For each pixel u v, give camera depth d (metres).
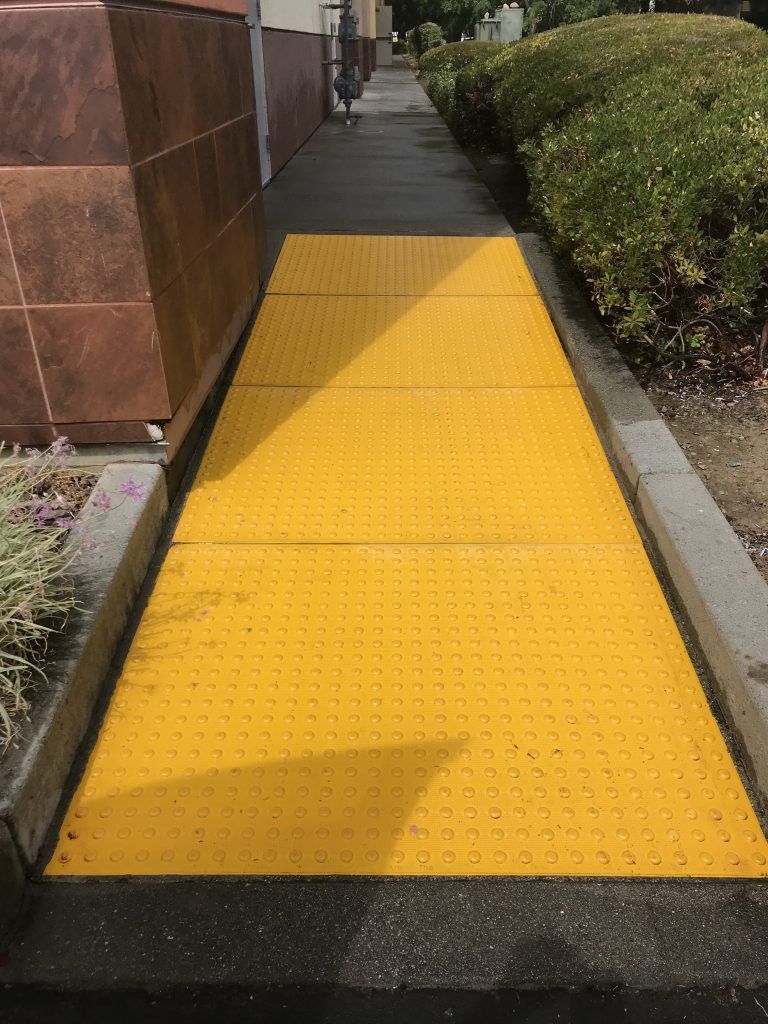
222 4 4.18
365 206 7.88
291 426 4.11
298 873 2.05
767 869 2.07
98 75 2.63
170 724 2.46
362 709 2.51
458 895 2.00
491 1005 1.79
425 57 29.84
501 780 2.29
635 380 4.27
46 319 3.00
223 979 1.83
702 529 3.04
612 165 4.61
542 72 9.29
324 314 5.34
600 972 1.84
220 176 4.19
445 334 5.10
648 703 2.55
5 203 2.80
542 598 2.98
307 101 12.42
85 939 1.90
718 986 1.82
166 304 3.20
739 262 4.06
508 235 6.87
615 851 2.11
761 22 19.05
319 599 2.97
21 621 2.24
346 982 1.82
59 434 3.24
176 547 3.25
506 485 3.67
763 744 2.21
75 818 2.17
